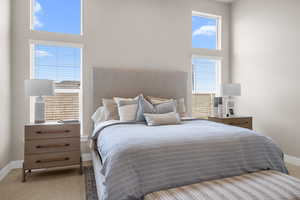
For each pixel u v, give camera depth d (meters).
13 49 2.98
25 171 2.73
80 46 3.33
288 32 3.27
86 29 3.38
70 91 3.36
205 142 1.82
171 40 3.95
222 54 4.44
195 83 4.25
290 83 3.23
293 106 3.19
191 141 1.80
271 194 1.43
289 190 1.49
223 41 4.45
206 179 1.71
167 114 2.87
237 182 1.64
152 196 1.46
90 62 3.40
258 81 3.79
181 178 1.63
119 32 3.58
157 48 3.84
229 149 1.86
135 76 3.59
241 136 2.01
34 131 2.53
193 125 2.59
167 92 3.81
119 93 3.49
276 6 3.46
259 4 3.77
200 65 4.31
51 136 2.60
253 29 3.90
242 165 1.86
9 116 2.88
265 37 3.65
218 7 4.39
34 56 3.17
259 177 1.74
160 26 3.87
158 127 2.42
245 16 4.07
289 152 3.24
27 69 3.05
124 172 1.52
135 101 3.13
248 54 4.00
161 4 3.88
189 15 4.11
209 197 1.40
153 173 1.57
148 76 3.68
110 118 3.05
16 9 3.01
